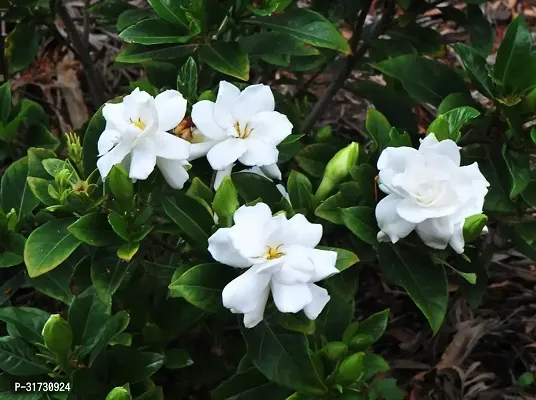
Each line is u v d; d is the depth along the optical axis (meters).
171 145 0.40
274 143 0.43
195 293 0.39
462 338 0.70
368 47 0.67
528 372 0.66
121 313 0.44
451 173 0.40
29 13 0.64
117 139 0.40
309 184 0.45
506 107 0.51
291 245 0.37
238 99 0.43
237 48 0.52
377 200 0.44
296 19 0.52
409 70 0.56
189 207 0.42
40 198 0.43
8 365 0.41
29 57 0.66
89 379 0.43
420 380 0.68
